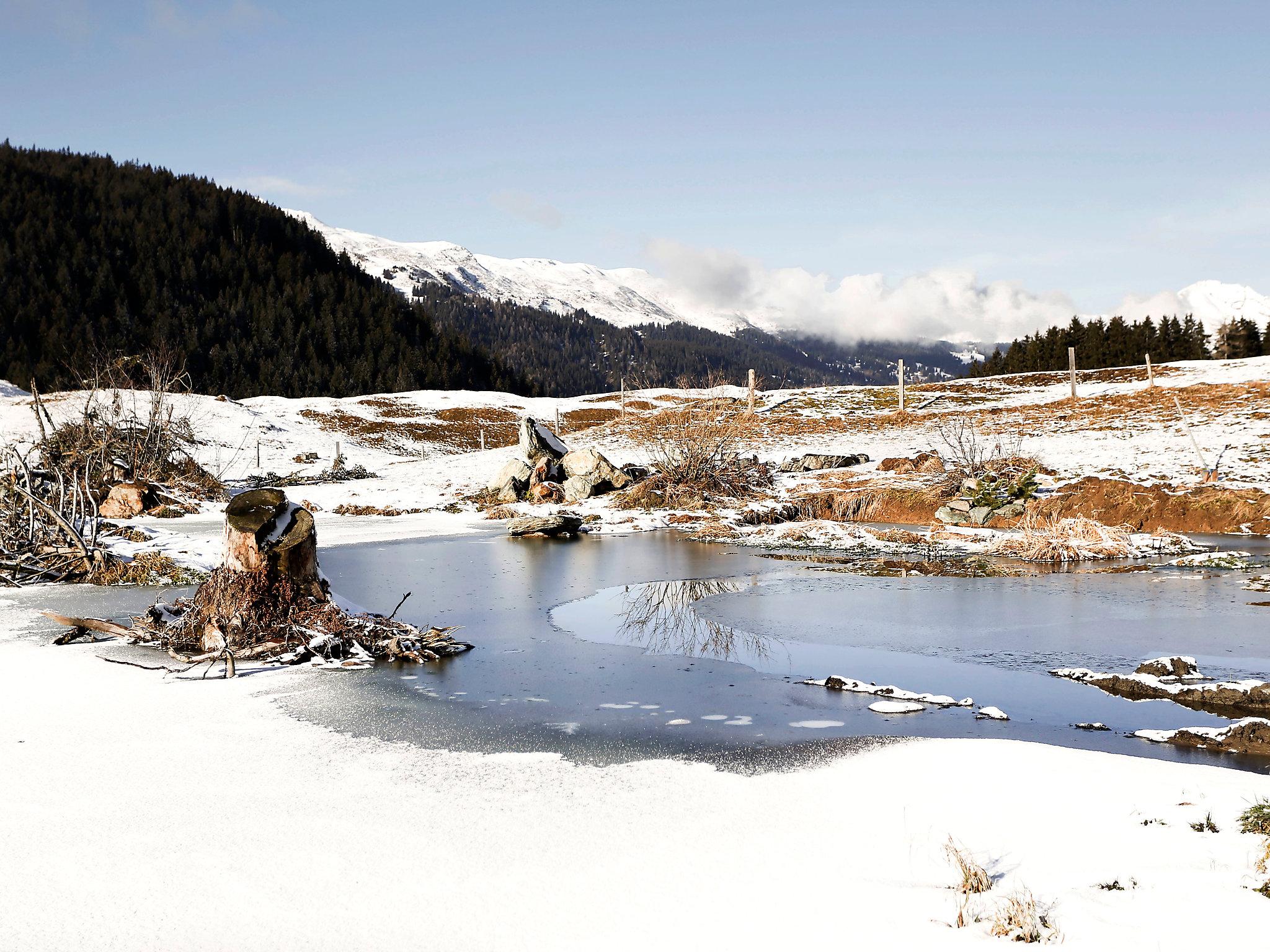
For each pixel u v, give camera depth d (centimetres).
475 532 2491
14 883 426
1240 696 785
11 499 1681
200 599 1016
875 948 358
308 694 817
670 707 778
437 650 988
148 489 3072
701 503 2825
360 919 392
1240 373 5356
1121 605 1299
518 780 585
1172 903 387
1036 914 379
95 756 626
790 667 935
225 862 451
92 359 6869
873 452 3881
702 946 364
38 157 16475
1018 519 2408
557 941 371
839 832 489
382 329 13912
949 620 1193
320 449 5666
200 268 14450
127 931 381
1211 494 2362
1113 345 8906
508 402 7888
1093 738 689
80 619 1052
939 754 628
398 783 576
